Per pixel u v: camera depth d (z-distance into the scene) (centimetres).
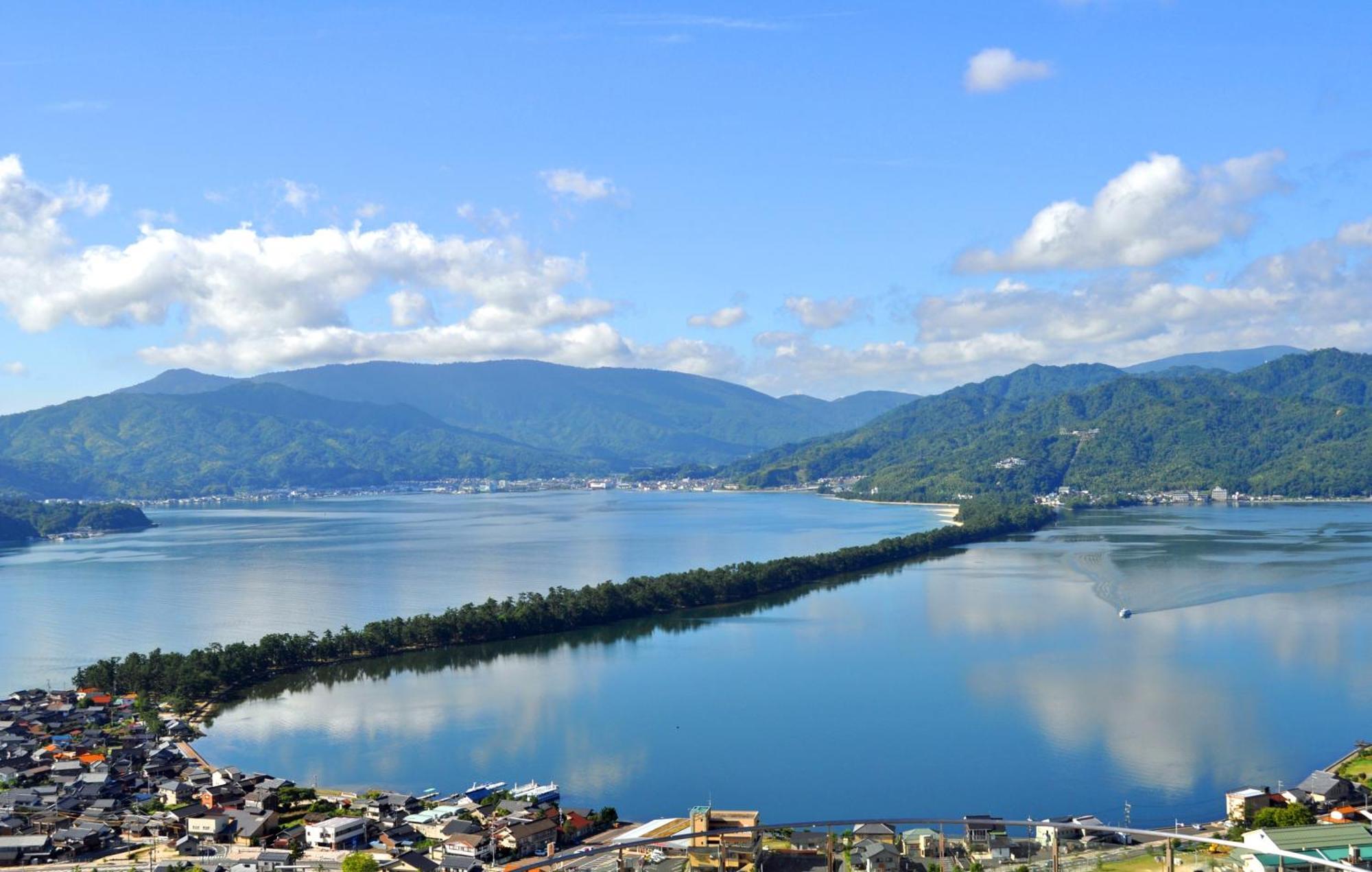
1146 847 17288
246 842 18975
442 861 17775
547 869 17000
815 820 19562
